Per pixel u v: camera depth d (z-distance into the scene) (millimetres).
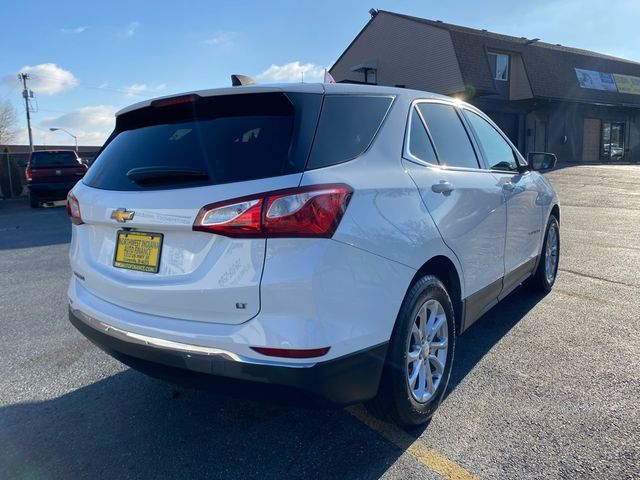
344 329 2279
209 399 3357
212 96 2627
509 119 27922
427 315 2939
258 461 2652
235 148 2424
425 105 3336
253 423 3035
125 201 2602
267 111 2535
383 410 2701
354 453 2689
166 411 3209
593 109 30844
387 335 2520
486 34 30281
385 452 2682
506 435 2766
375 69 30125
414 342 2812
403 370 2637
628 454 2559
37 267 7562
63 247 9227
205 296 2301
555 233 5449
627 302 4922
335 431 2910
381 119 2838
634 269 6121
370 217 2426
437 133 3344
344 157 2484
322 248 2205
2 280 6758
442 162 3262
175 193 2398
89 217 2854
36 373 3793
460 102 3906
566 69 28797
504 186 3957
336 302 2250
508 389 3266
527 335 4156
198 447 2801
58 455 2766
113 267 2744
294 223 2164
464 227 3230
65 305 5520
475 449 2656
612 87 30672
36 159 17188
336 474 2518
